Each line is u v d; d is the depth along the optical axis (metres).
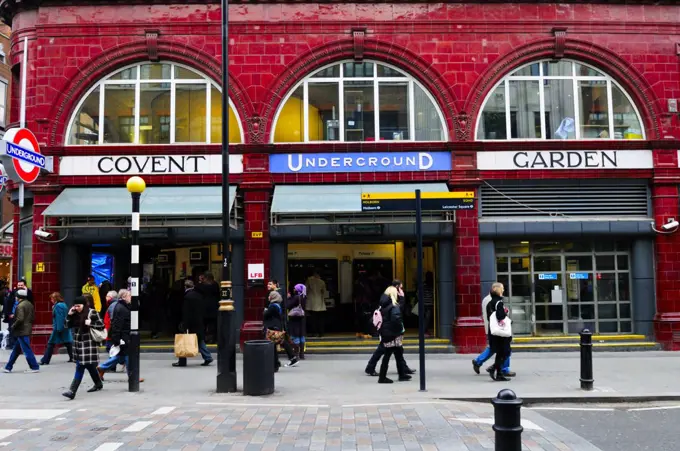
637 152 15.75
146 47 15.61
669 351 15.17
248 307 15.06
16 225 16.61
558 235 15.45
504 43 15.83
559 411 9.27
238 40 15.70
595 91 16.16
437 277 15.80
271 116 15.60
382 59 15.83
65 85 15.56
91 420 8.30
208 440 7.20
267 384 10.22
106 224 14.79
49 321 15.09
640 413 9.11
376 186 15.45
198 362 14.15
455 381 11.48
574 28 15.88
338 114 15.84
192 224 14.84
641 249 15.71
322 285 16.55
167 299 17.02
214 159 15.46
